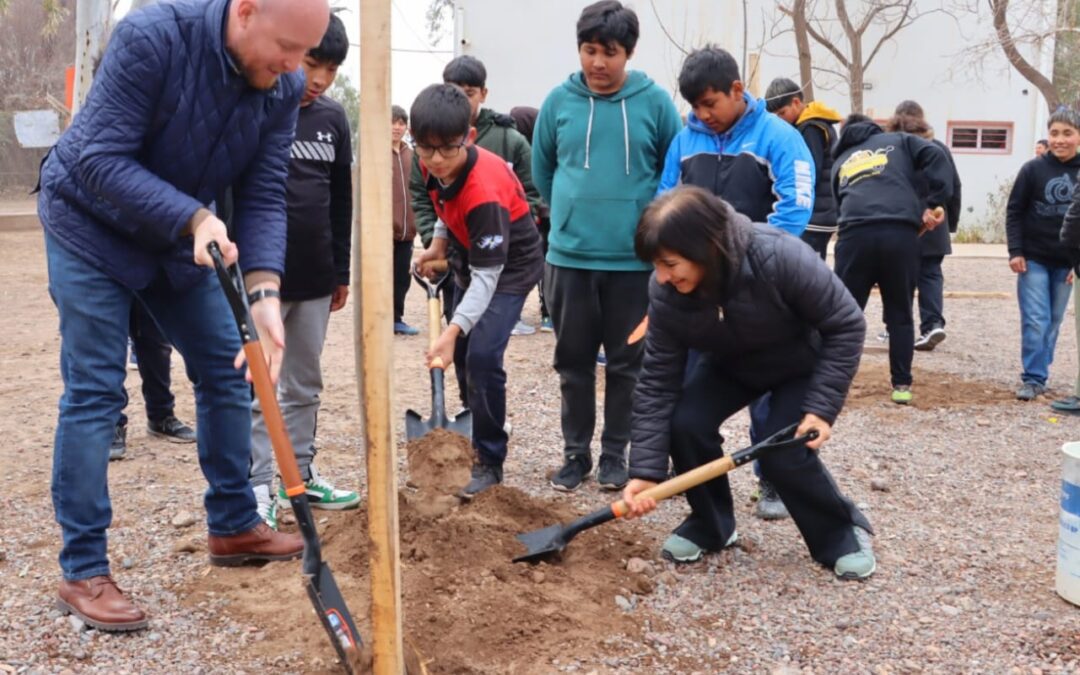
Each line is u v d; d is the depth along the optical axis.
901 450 5.73
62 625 3.33
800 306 3.62
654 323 3.77
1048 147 7.01
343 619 2.75
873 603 3.67
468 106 4.32
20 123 19.95
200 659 3.15
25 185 28.61
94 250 3.21
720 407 3.97
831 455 5.59
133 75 3.00
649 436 3.84
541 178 5.11
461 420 4.62
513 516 4.33
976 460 5.55
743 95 4.48
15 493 4.75
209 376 3.61
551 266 4.92
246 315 2.71
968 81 21.47
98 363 3.29
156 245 3.22
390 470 2.54
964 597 3.74
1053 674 3.19
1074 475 3.64
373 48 2.38
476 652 3.20
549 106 4.95
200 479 4.97
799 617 3.55
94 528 3.35
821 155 7.46
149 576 3.75
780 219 4.38
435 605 3.42
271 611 3.46
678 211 3.36
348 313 11.13
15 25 33.25
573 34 20.39
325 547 3.93
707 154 4.52
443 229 4.92
